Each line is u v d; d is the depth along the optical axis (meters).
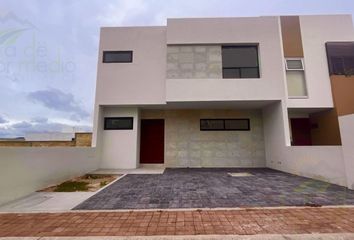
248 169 10.12
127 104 10.37
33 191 5.70
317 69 10.30
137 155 10.73
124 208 4.37
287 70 10.34
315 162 7.21
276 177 7.77
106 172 9.30
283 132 9.34
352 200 4.70
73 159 7.90
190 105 10.63
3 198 4.63
